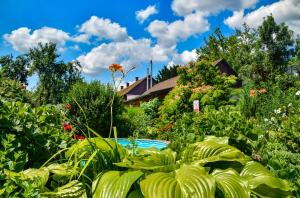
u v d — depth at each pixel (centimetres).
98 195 271
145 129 1538
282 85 2388
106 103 1484
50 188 333
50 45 4928
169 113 1500
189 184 269
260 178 311
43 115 379
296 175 394
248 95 1536
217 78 1552
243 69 3859
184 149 363
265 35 4428
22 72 5284
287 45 4422
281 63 4312
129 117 1755
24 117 340
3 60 5138
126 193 263
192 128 538
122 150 333
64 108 1352
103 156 311
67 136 377
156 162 323
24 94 1164
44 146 340
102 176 286
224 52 5378
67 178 315
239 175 305
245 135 483
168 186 268
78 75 4809
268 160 449
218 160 319
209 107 588
